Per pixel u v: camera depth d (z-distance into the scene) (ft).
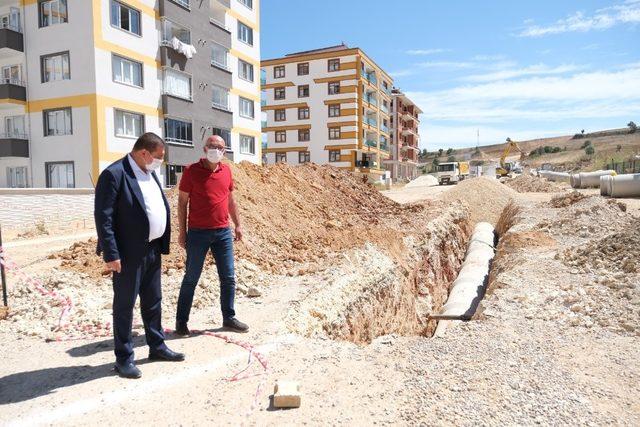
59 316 18.78
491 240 59.57
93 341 16.39
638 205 63.72
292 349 15.72
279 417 11.09
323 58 173.47
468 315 29.17
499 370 14.28
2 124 70.90
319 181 53.88
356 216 48.01
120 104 68.49
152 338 14.30
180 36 84.17
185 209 16.57
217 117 93.81
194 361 14.43
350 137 172.45
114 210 12.63
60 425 10.63
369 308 27.81
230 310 17.39
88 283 22.58
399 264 36.55
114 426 10.62
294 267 27.91
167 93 77.77
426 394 12.43
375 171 183.62
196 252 16.42
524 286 26.07
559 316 20.48
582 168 300.40
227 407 11.54
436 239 51.42
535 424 11.03
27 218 47.32
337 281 25.89
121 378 13.15
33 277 22.72
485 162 395.96
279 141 183.01
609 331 18.47
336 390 12.60
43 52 66.80
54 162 67.36
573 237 41.42
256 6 111.24
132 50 70.85
